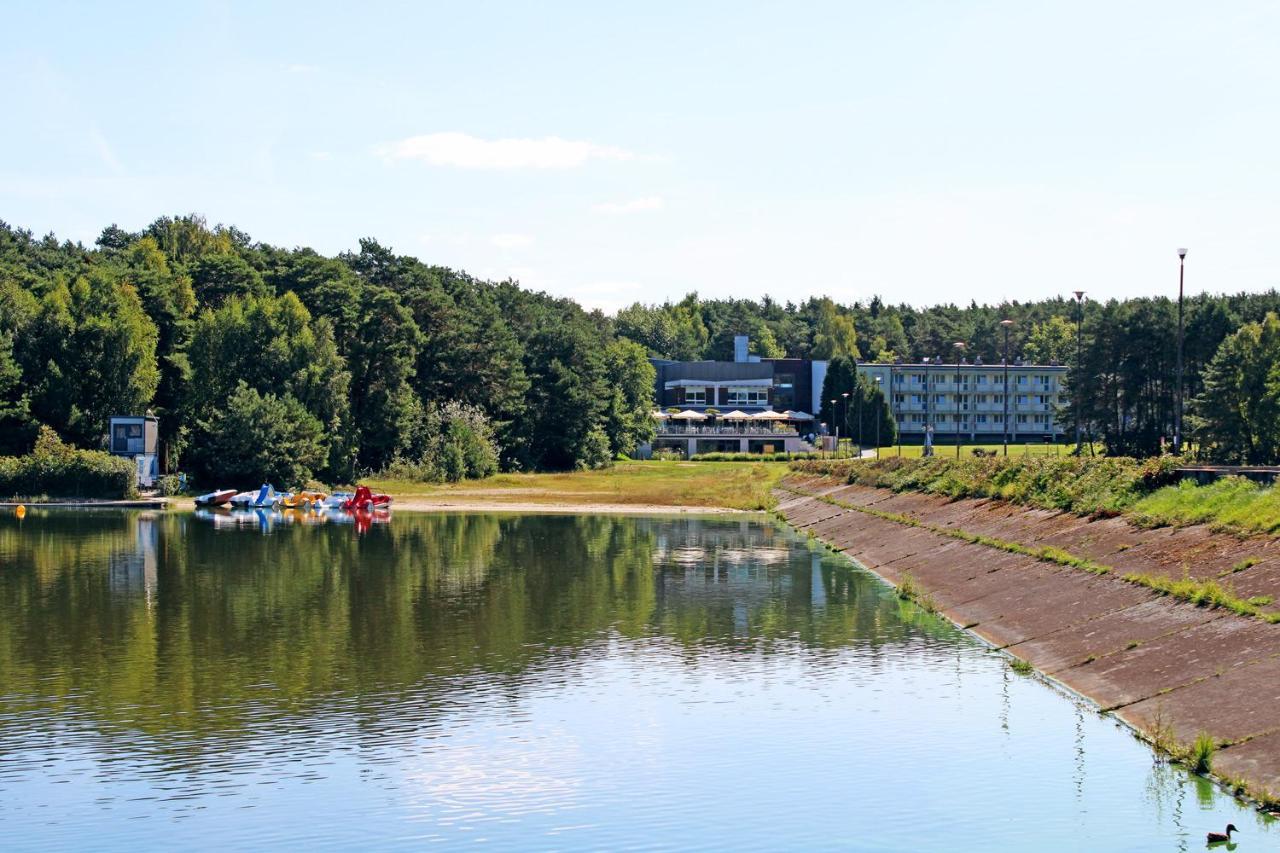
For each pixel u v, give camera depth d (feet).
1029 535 176.14
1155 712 98.37
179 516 321.32
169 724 101.30
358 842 75.72
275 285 478.18
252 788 85.51
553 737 98.22
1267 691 90.79
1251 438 372.99
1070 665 117.08
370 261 540.52
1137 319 479.82
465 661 126.52
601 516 337.93
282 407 388.57
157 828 78.07
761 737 98.12
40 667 122.52
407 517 327.06
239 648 132.67
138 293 426.92
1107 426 491.31
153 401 418.72
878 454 592.19
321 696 111.04
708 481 477.77
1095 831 76.84
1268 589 109.70
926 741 96.37
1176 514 147.43
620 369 641.81
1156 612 117.91
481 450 474.08
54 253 563.07
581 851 74.28
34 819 79.71
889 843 75.51
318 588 179.93
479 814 80.48
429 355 500.74
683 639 139.33
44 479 356.38
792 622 150.82
